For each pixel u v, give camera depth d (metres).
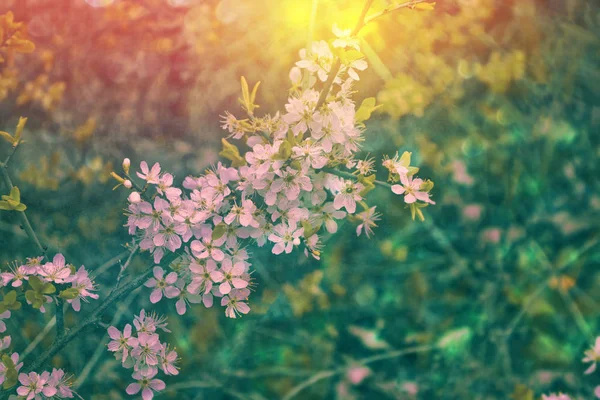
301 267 1.07
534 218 1.12
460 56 1.16
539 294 1.09
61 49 1.12
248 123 0.73
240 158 0.72
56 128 1.11
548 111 1.14
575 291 1.10
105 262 1.04
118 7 1.10
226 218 0.71
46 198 1.05
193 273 0.72
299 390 1.02
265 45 1.07
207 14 1.08
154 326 0.72
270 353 1.06
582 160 1.14
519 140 1.14
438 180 1.13
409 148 1.11
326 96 0.71
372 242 1.09
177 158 1.09
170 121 1.11
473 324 1.07
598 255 1.11
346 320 1.08
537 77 1.14
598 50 1.16
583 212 1.13
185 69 1.10
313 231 0.71
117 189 1.08
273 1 1.06
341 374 1.03
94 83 1.11
